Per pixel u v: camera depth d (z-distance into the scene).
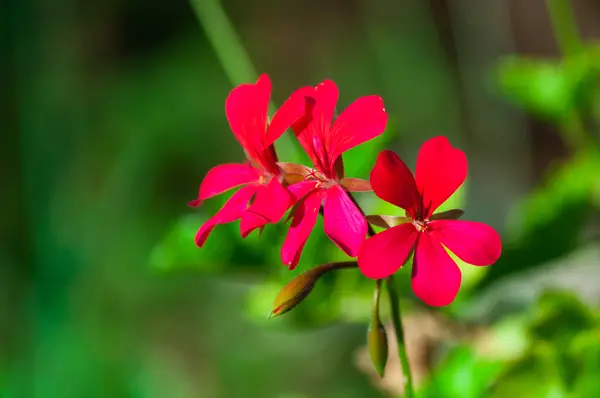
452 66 1.45
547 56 1.40
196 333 1.29
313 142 0.57
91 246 1.34
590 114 0.80
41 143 1.48
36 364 1.14
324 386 1.12
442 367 0.68
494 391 0.68
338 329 1.14
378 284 0.58
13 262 1.28
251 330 1.23
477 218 1.31
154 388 1.20
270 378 1.17
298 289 0.57
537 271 0.81
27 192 1.37
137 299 1.31
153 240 1.41
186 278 1.33
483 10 1.42
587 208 0.74
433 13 1.48
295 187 0.57
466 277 0.73
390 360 0.73
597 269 0.83
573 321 0.68
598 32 1.36
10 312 1.22
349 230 0.55
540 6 1.39
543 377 0.68
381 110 0.56
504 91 0.79
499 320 0.76
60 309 1.20
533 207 0.74
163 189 1.50
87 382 1.15
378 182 0.55
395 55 1.51
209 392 1.22
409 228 0.55
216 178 0.59
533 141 1.35
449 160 0.55
